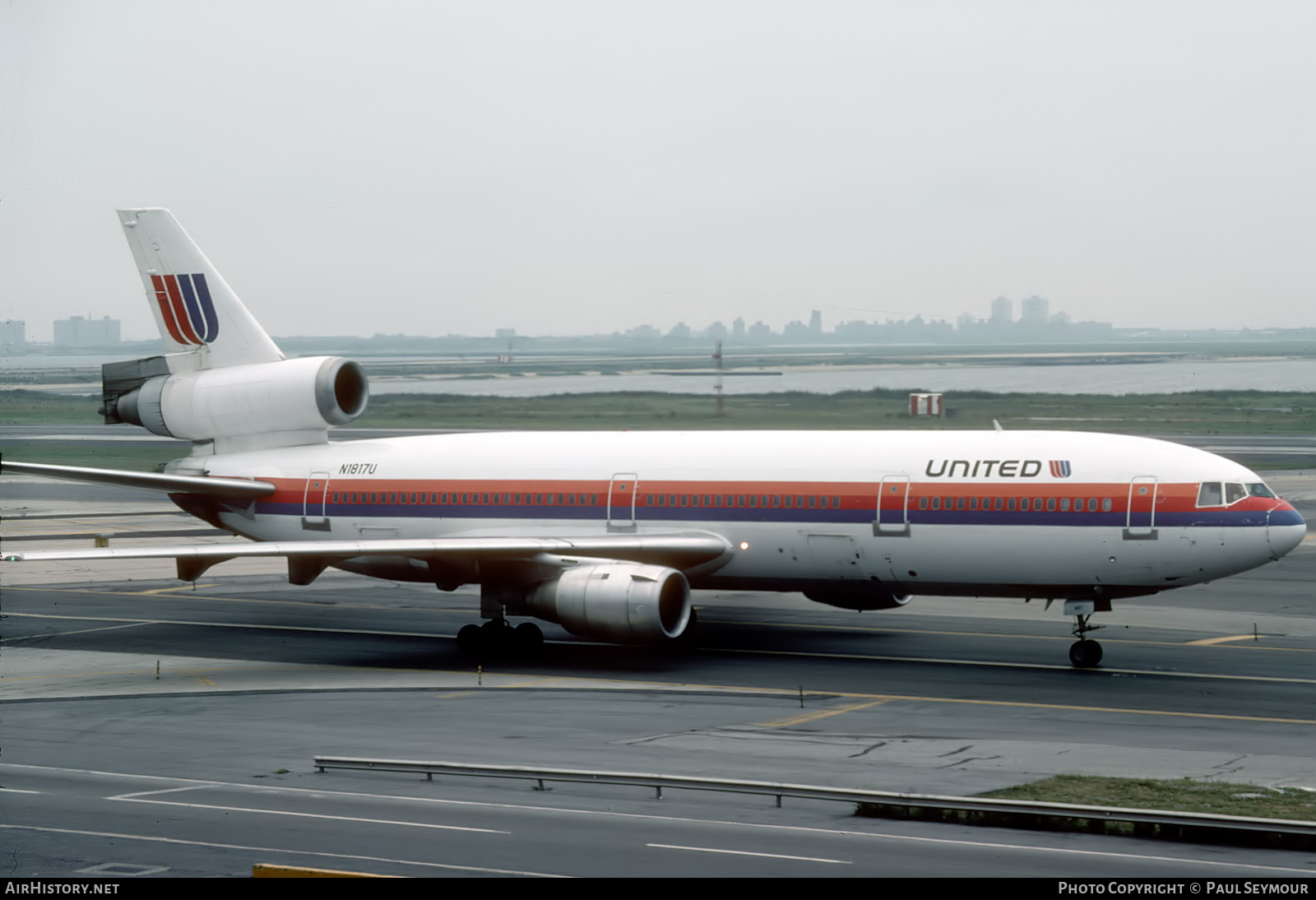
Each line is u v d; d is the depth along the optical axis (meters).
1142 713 98.12
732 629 139.88
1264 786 76.69
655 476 130.88
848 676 113.62
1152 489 111.75
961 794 75.44
